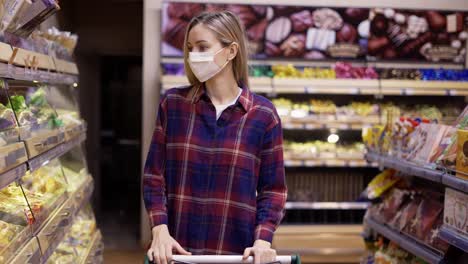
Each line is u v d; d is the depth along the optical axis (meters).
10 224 1.95
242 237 1.97
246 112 2.00
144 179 2.03
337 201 5.54
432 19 5.58
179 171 2.00
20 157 1.96
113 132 9.00
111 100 8.97
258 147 2.00
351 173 5.56
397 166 3.22
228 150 1.97
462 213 2.48
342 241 4.98
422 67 5.79
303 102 5.55
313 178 5.53
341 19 5.50
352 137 5.50
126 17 7.20
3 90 2.17
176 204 2.00
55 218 2.47
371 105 5.51
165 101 2.06
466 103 5.62
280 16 5.44
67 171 3.32
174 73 5.28
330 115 5.32
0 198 2.14
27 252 1.97
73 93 3.88
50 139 2.54
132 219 7.25
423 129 3.11
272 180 2.01
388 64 5.74
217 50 1.95
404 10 5.55
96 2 7.14
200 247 1.98
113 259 5.24
